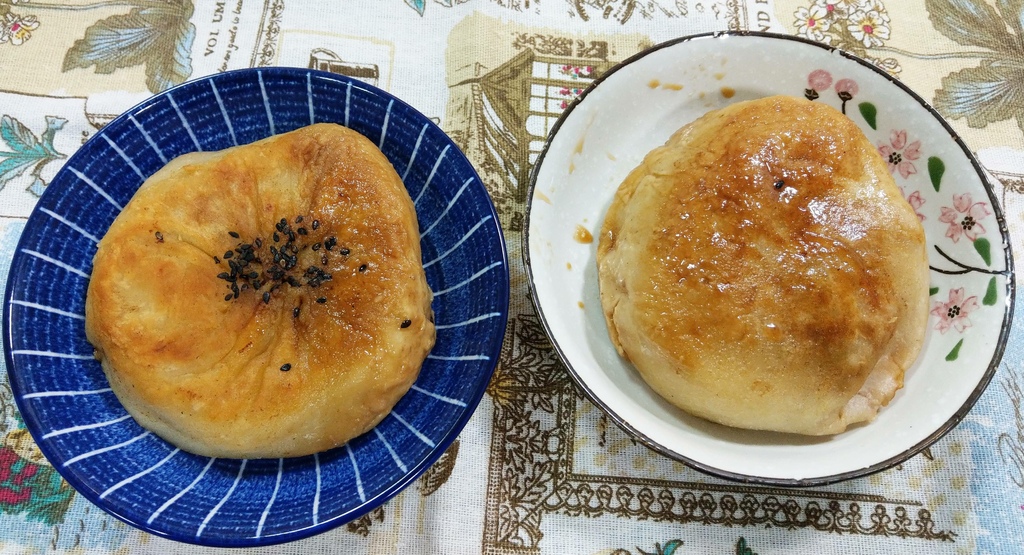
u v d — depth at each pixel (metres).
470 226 0.22
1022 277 0.24
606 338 0.22
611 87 0.23
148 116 0.22
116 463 0.19
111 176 0.22
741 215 0.20
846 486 0.22
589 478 0.22
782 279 0.19
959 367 0.21
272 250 0.20
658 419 0.21
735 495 0.22
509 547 0.21
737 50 0.24
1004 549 0.21
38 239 0.20
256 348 0.20
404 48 0.26
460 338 0.21
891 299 0.20
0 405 0.21
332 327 0.20
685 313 0.20
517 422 0.22
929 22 0.28
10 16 0.26
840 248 0.20
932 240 0.23
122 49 0.26
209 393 0.19
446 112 0.26
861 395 0.21
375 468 0.20
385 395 0.20
